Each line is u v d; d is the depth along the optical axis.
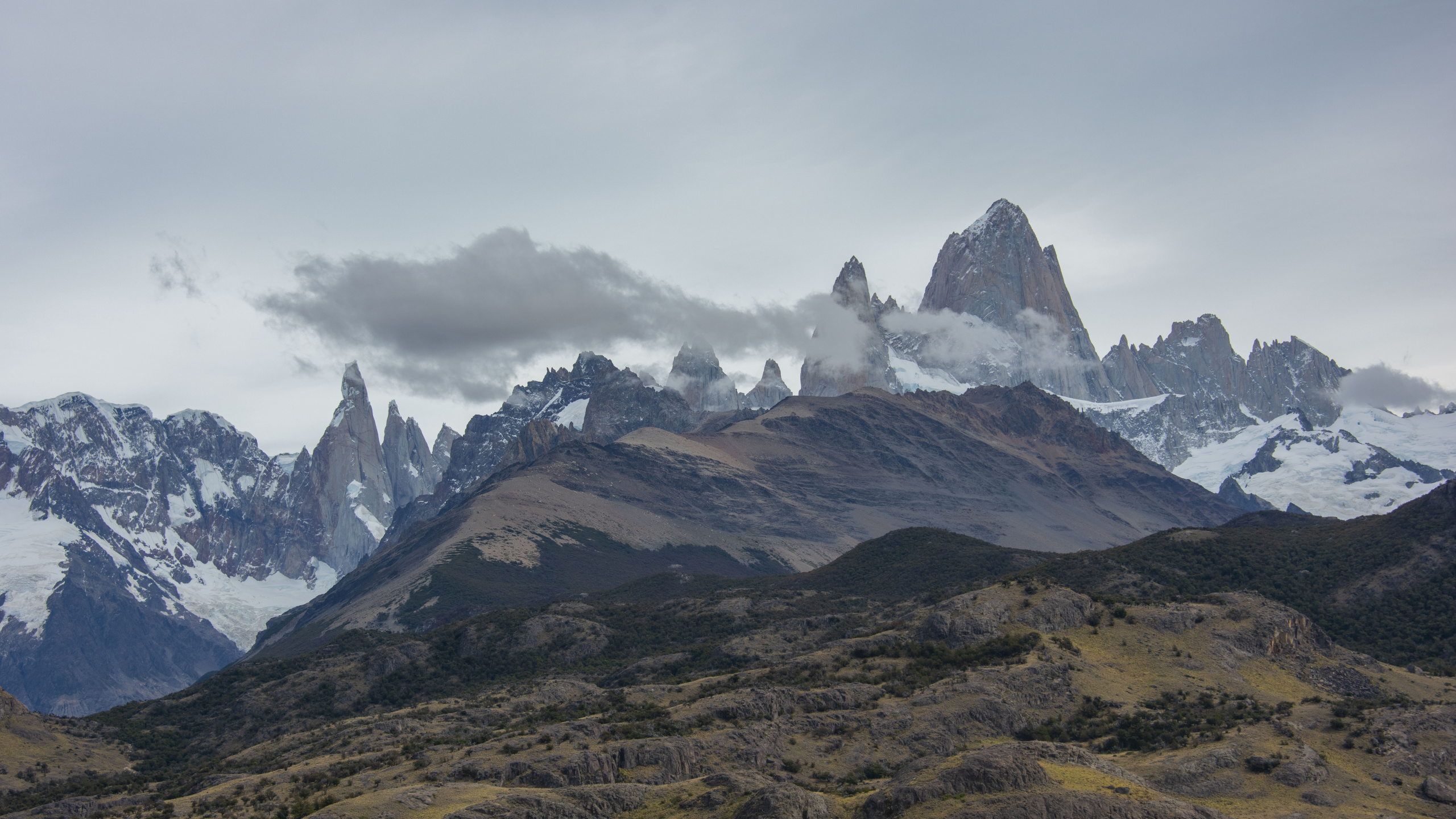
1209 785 174.50
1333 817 164.00
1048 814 145.62
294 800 198.12
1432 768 181.50
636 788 170.75
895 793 155.25
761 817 153.25
